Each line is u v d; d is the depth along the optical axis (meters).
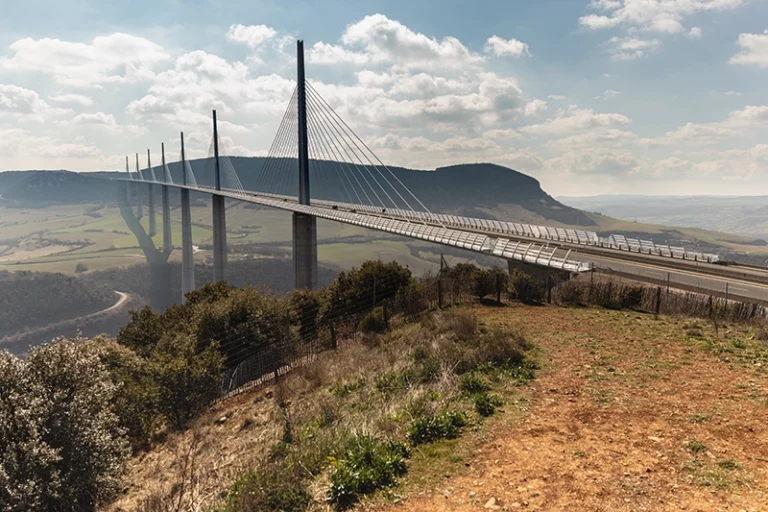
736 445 6.60
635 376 9.65
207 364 18.14
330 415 10.34
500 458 6.91
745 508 5.27
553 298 19.97
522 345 12.21
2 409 10.62
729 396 8.27
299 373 16.72
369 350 16.52
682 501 5.51
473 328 13.79
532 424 7.85
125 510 10.20
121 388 17.00
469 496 6.12
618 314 16.28
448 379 10.09
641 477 6.06
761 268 31.34
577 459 6.64
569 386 9.35
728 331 13.00
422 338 14.23
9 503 9.67
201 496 8.56
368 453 7.27
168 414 17.23
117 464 11.81
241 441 11.66
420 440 7.70
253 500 6.95
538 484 6.17
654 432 7.19
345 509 6.32
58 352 12.09
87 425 11.68
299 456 8.10
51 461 10.38
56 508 10.54
